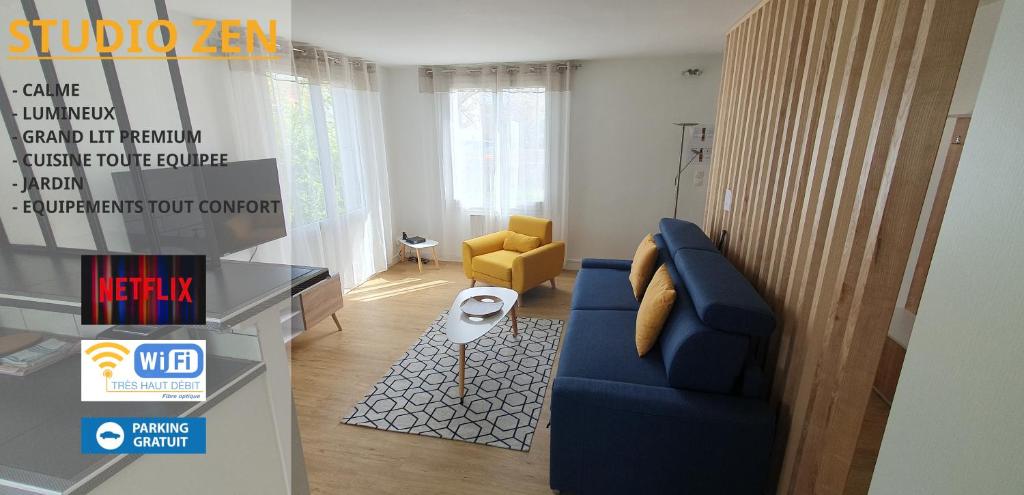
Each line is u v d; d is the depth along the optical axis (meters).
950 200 0.62
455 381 2.95
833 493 1.50
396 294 4.52
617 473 1.92
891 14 1.33
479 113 5.05
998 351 0.52
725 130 3.33
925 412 0.64
